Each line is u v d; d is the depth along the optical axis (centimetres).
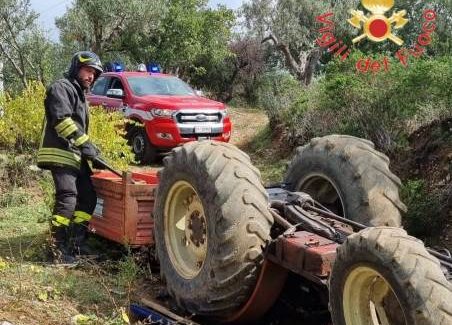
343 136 548
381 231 373
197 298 473
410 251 355
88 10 2262
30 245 644
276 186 573
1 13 2008
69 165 620
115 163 919
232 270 442
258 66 2916
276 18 2981
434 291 339
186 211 512
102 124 938
